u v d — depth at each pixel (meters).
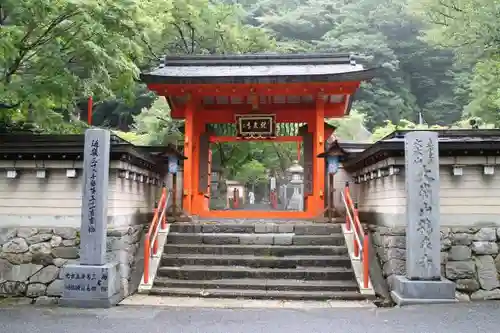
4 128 10.44
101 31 8.87
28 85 9.16
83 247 7.27
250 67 13.12
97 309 6.91
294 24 40.50
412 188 7.20
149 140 18.83
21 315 6.51
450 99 38.81
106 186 7.42
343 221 10.45
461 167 8.03
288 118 13.55
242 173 26.52
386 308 6.90
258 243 9.28
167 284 8.05
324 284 7.89
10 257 8.02
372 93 37.59
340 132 22.19
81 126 11.42
